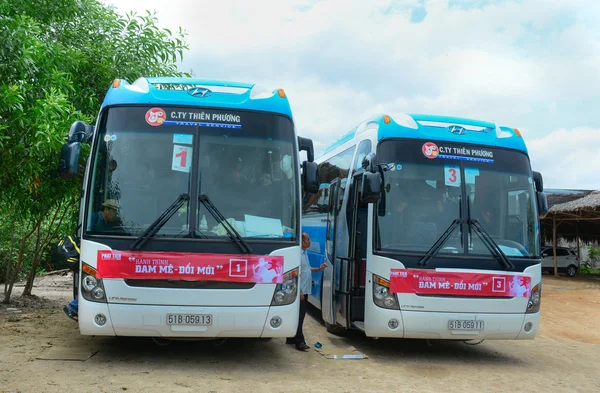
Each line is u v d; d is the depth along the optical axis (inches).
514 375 332.2
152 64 520.1
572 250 1471.5
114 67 488.4
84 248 286.2
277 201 301.3
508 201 357.7
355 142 419.2
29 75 405.4
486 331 337.4
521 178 364.8
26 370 278.1
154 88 311.6
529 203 362.3
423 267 335.3
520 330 343.0
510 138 374.0
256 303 288.2
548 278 1322.6
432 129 363.9
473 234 345.7
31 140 386.9
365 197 327.3
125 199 290.7
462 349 405.4
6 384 251.8
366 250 355.3
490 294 338.3
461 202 349.7
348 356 354.3
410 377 311.4
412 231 341.7
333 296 417.4
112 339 363.9
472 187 353.7
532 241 356.2
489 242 344.2
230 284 287.1
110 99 308.7
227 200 295.0
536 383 315.3
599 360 405.4
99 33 509.4
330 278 429.7
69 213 603.5
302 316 364.8
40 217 522.3
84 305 282.2
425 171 351.9
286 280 294.4
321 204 506.3
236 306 286.4
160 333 282.5
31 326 406.0
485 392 288.8
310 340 409.1
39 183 455.8
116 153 297.1
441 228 343.9
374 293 337.7
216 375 287.9
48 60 418.0
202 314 282.5
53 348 331.0
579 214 1266.0
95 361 303.7
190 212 289.7
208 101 309.6
